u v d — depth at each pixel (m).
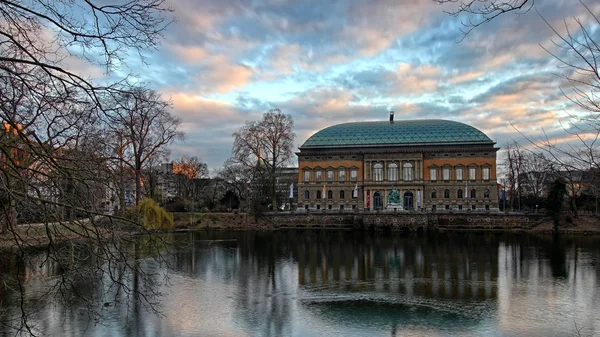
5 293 32.28
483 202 127.12
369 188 131.50
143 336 28.25
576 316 32.97
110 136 19.52
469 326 30.88
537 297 38.38
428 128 137.25
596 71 10.09
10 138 13.50
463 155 129.00
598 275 47.69
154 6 12.01
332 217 110.75
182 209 117.31
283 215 112.38
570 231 92.12
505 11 9.28
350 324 31.41
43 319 29.86
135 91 13.77
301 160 137.25
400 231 101.12
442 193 129.62
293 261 57.41
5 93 12.97
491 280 45.25
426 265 54.12
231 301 37.06
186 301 36.72
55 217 13.66
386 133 137.88
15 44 11.85
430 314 33.59
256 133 114.56
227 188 162.88
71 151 15.36
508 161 129.00
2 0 11.00
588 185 12.77
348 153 133.88
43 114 13.50
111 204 22.27
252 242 79.12
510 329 30.23
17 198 11.82
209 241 80.62
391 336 29.02
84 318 30.75
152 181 71.38
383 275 47.97
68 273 15.27
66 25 11.86
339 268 52.28
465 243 76.62
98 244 15.55
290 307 35.41
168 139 73.62
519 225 101.12
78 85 12.55
